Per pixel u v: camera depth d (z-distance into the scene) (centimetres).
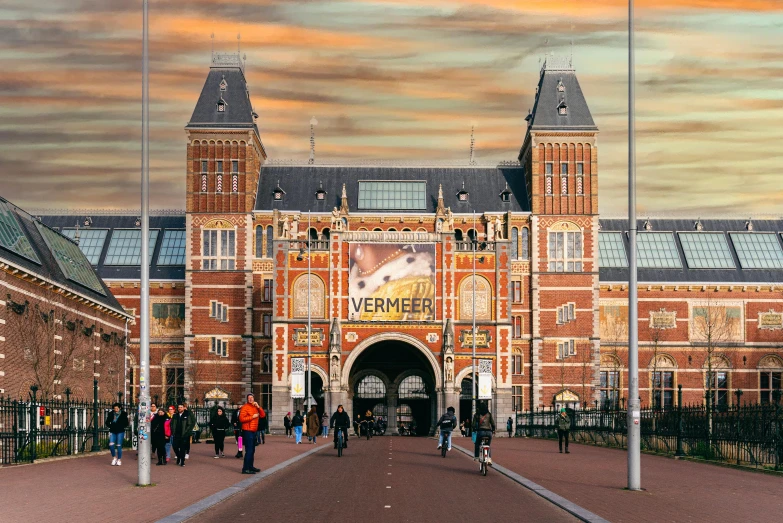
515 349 10394
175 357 10656
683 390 10744
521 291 10462
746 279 10906
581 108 10625
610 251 11150
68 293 6581
